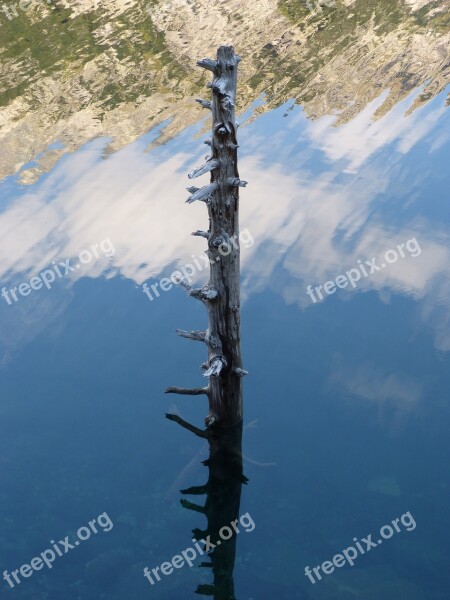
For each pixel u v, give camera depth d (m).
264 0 28.38
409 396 11.97
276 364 12.80
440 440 11.13
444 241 15.56
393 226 16.19
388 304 14.02
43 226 16.92
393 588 9.01
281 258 15.48
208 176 18.33
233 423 11.33
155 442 11.47
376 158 18.89
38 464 11.09
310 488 10.54
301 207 17.09
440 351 12.82
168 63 24.12
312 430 11.48
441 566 9.26
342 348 13.05
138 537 9.96
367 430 11.42
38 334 13.88
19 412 12.07
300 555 9.57
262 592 9.13
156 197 17.73
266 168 18.86
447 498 10.20
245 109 21.84
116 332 13.82
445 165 18.28
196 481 10.80
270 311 14.06
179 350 13.33
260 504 10.34
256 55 24.64
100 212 17.27
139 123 21.08
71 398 12.36
